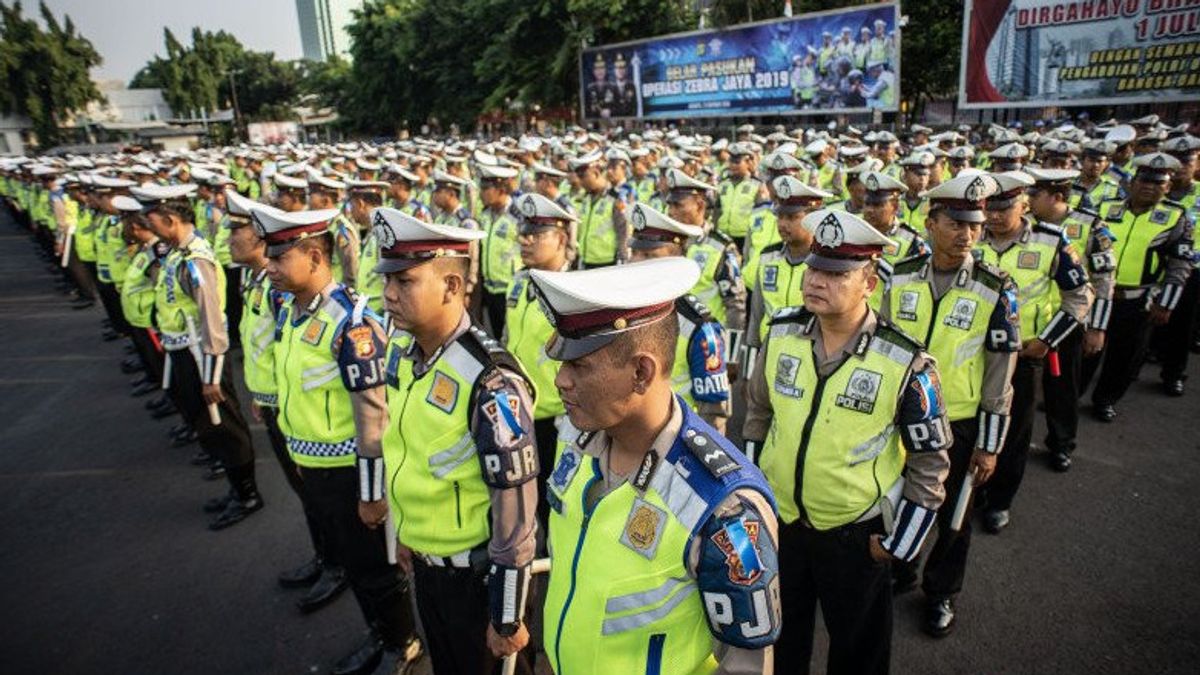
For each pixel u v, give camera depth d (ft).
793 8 77.30
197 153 67.72
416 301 7.13
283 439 12.17
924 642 10.97
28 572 13.93
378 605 10.29
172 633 12.02
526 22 94.07
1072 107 51.57
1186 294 18.75
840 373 8.06
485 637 8.02
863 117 70.74
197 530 15.33
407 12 123.13
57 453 19.57
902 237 16.90
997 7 49.01
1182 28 42.34
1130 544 13.15
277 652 11.51
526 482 7.01
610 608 4.81
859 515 8.08
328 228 9.83
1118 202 18.10
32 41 176.04
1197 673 10.09
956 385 10.80
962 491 10.61
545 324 12.30
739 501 4.58
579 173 26.00
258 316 11.89
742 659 4.61
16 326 33.60
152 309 19.35
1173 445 16.85
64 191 37.50
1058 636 10.93
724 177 31.96
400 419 7.72
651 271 5.12
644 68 79.61
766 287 13.78
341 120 157.07
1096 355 17.02
